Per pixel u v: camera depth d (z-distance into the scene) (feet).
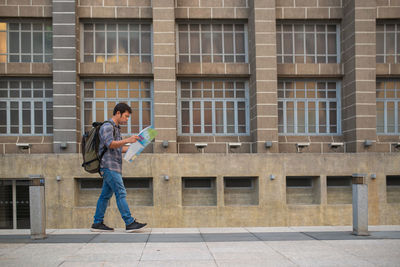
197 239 24.64
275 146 39.88
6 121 41.32
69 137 39.04
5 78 41.47
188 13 42.11
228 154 37.76
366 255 19.48
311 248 21.39
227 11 42.50
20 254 19.51
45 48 41.81
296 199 39.86
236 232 29.27
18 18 41.16
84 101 41.75
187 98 42.96
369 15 40.55
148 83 42.63
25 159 36.60
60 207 36.40
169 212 36.83
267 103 40.09
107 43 42.16
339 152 42.57
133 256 19.10
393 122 43.45
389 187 40.27
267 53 40.37
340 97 43.65
